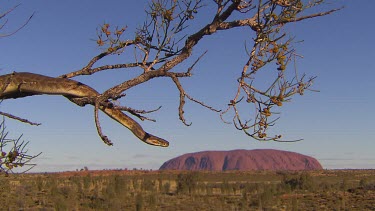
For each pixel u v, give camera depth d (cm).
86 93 576
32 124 547
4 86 558
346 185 6347
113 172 12950
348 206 4741
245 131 549
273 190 5834
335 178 11175
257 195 5566
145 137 616
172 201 5131
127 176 11369
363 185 6272
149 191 6300
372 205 4703
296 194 5869
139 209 4272
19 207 3856
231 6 555
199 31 569
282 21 541
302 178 6450
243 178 11894
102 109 603
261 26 545
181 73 558
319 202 5078
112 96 561
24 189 5175
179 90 558
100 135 551
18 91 568
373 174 14025
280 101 538
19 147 537
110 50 612
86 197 5038
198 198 5503
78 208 4300
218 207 4609
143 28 594
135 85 567
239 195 5931
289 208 4497
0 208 2744
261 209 4512
